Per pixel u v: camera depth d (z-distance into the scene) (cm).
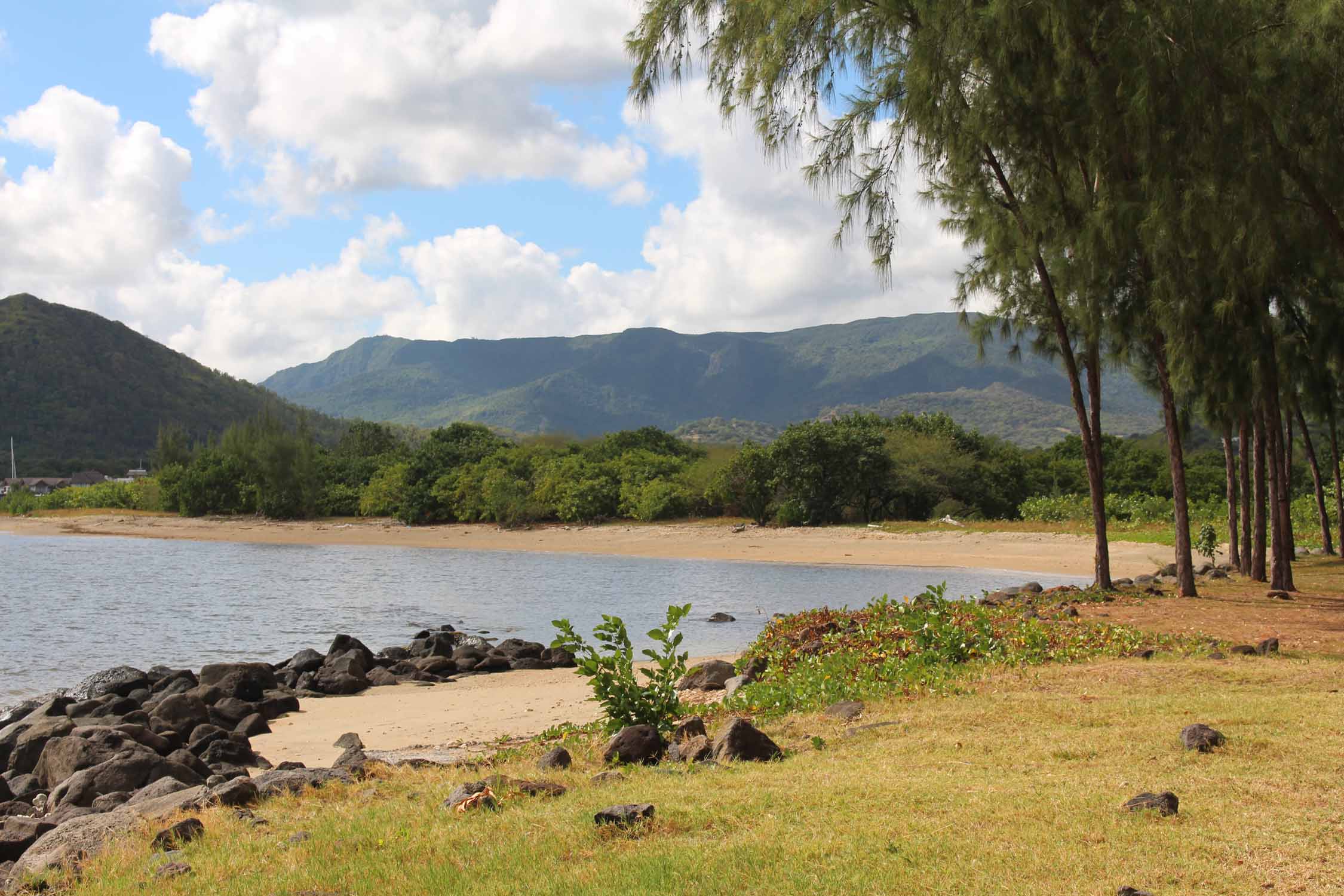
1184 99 1393
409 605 3152
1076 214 1730
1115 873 477
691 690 1455
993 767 689
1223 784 612
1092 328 1827
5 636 2583
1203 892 452
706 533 5272
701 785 687
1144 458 6031
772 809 614
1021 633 1341
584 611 2838
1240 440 2495
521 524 6325
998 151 1736
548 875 517
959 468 5591
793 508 5391
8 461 13600
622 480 6281
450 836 605
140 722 1423
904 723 870
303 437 7862
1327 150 1395
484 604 3119
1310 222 1562
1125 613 1689
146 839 671
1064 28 1469
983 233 1875
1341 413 2988
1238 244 1501
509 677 1872
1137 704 876
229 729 1438
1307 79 1367
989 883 470
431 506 6781
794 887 479
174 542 6425
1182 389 1969
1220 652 1210
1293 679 988
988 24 1490
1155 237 1548
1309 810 554
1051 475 6094
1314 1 1307
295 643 2448
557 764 820
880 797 619
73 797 914
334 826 657
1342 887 448
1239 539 3147
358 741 1244
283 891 527
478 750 1090
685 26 1470
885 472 5469
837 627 1630
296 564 4741
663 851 543
